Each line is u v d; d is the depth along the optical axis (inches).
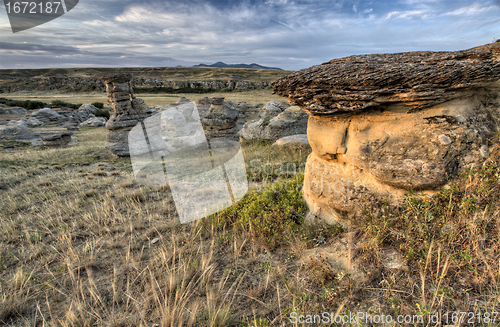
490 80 108.6
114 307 102.5
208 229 152.9
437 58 115.0
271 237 136.9
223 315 90.4
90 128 1217.4
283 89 144.4
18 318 101.0
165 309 90.0
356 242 118.6
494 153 111.0
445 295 81.4
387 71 112.0
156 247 144.7
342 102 125.7
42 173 352.8
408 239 103.0
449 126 112.1
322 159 150.9
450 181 113.5
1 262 138.5
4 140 789.9
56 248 150.1
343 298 91.5
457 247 96.5
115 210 192.2
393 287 90.6
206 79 4138.8
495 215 99.3
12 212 209.0
